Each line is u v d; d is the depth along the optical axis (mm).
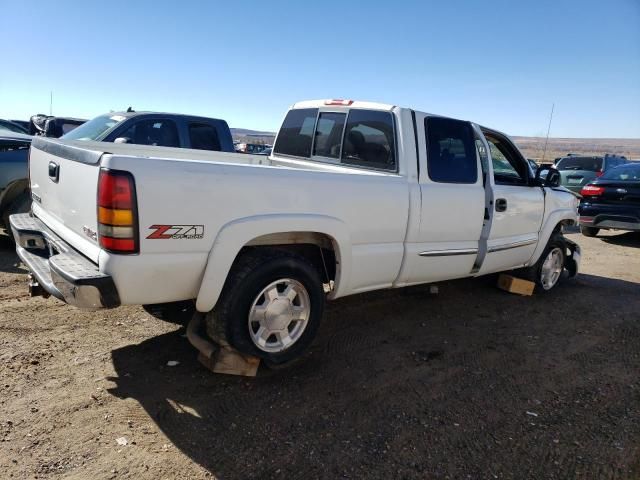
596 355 4375
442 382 3672
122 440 2740
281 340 3551
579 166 15391
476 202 4637
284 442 2822
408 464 2701
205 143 7809
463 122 4633
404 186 4039
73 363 3562
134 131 7172
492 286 6285
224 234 3051
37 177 4035
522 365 4062
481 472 2678
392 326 4719
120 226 2709
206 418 3008
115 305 2824
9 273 5500
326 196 3520
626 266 8188
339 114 4789
